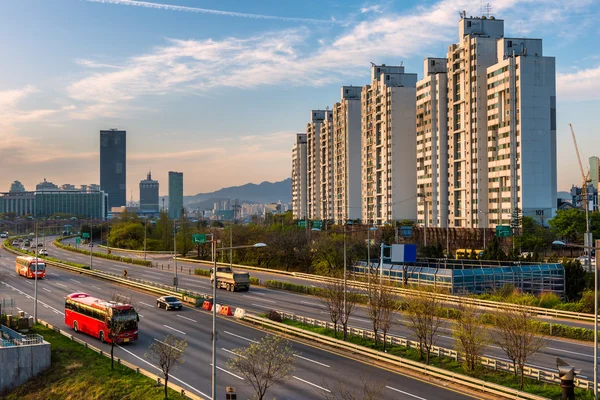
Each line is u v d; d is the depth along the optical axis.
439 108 163.50
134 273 112.06
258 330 58.97
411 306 48.59
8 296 82.75
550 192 138.25
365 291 73.88
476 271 79.94
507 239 129.00
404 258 81.81
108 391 41.31
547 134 138.25
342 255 107.81
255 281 94.94
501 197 142.38
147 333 57.75
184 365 45.94
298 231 132.38
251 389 39.50
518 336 40.22
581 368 43.16
